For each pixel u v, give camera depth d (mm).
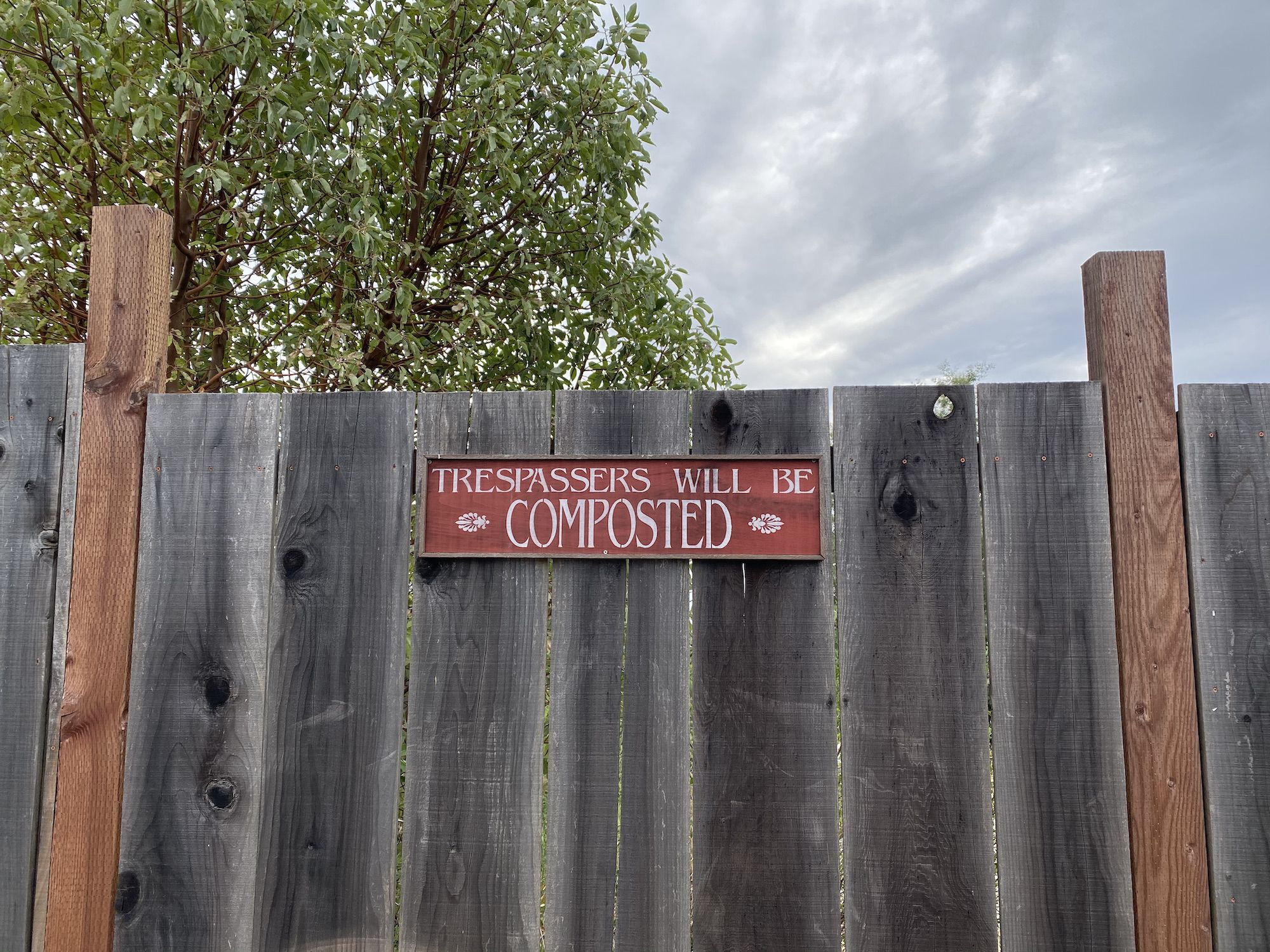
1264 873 1629
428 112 3846
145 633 1822
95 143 3072
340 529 1840
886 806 1697
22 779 1797
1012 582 1739
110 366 1890
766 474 1786
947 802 1690
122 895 1749
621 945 1691
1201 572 1713
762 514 1776
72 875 1749
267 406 1879
